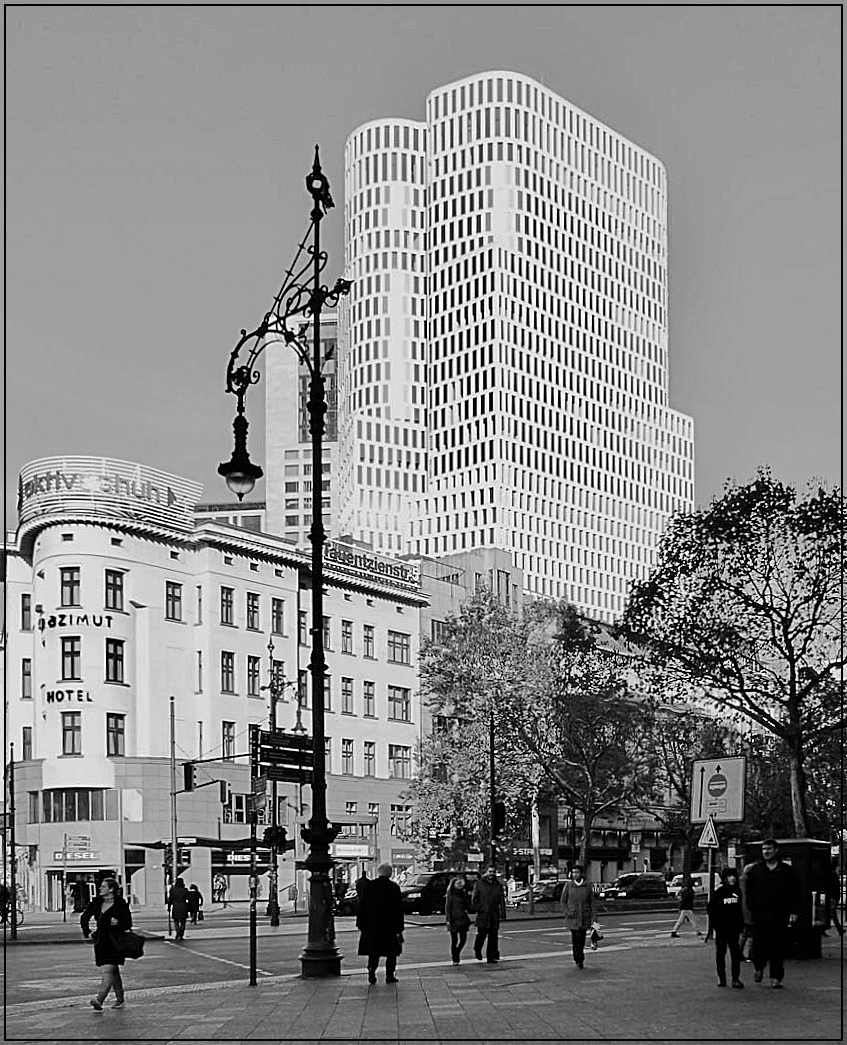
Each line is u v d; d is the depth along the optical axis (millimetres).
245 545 90000
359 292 198250
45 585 81750
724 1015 19844
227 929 53406
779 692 54719
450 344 194000
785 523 52781
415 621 106562
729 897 24281
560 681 77750
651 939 43406
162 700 84188
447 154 198250
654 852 137250
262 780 33719
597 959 33344
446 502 189375
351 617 99312
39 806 81062
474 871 71438
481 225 193875
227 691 87312
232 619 88625
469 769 76562
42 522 81688
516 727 75438
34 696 83312
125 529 82875
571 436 199625
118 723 81562
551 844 119375
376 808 97812
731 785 34375
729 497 54312
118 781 80188
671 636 54438
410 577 106938
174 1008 22750
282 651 92312
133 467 84438
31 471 83312
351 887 73812
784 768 73812
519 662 78438
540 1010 21172
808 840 30250
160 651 84375
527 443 190875
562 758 77250
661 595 54781
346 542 118938
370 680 100188
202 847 80625
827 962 29469
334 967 27891
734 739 84438
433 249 198125
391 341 195375
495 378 188125
